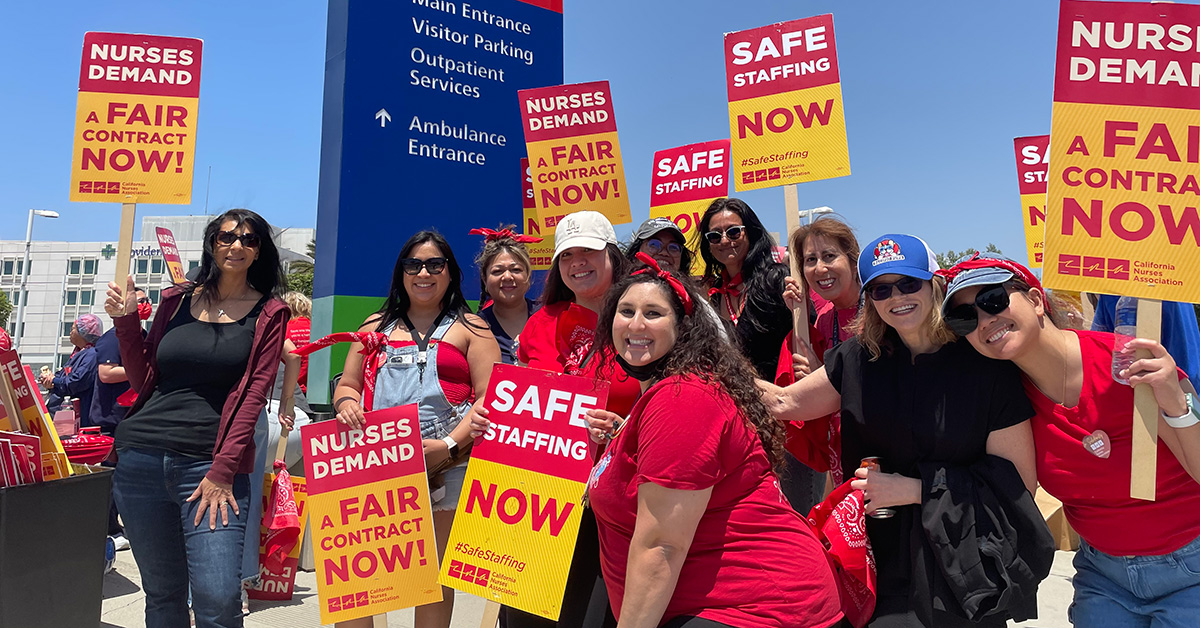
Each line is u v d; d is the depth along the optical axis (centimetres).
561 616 256
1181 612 215
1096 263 220
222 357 300
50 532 246
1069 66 227
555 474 245
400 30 471
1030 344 210
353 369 328
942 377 223
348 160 448
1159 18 223
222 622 279
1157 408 203
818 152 357
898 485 220
